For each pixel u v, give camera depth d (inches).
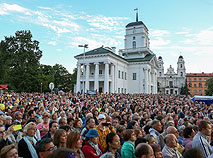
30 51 2687.0
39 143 170.9
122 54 2972.4
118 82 2338.8
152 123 276.2
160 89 4968.0
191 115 497.4
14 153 140.2
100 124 260.1
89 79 2199.8
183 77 4931.1
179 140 289.6
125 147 198.2
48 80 2787.9
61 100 767.7
